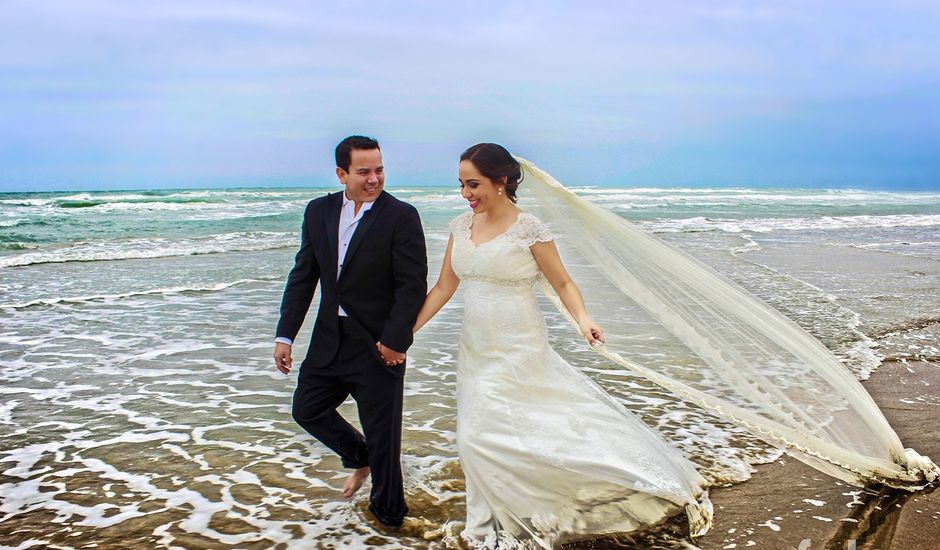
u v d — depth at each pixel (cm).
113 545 329
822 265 1308
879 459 392
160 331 777
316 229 332
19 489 389
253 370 636
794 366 400
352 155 314
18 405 533
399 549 328
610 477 318
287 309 339
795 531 341
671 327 402
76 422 498
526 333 345
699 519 338
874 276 1176
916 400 545
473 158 340
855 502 373
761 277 1131
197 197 3391
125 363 653
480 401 331
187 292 1015
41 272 1192
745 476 408
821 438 391
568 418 337
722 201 4025
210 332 775
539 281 373
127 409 528
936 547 326
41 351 689
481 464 322
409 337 316
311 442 468
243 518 358
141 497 381
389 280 323
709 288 395
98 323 812
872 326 801
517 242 342
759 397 396
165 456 439
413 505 370
